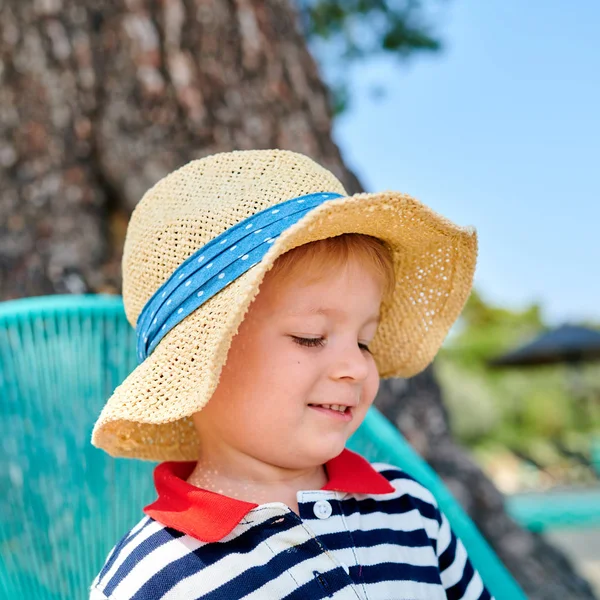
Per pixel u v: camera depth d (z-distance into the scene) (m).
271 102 1.79
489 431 12.27
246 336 0.89
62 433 1.32
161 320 0.89
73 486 1.29
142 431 1.03
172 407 0.83
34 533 1.24
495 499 1.90
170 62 1.72
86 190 1.68
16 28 1.71
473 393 12.57
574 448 9.84
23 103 1.69
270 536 0.86
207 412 0.94
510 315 18.69
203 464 0.98
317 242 0.92
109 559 0.92
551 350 9.66
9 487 1.25
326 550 0.86
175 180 0.99
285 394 0.88
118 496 1.31
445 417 1.97
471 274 1.09
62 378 1.35
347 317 0.92
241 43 1.78
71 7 1.73
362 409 0.98
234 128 1.72
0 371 1.32
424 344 1.17
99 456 1.33
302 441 0.89
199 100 1.71
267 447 0.90
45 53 1.71
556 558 2.03
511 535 1.87
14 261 1.60
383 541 0.94
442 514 1.10
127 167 1.67
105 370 1.38
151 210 0.98
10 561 1.20
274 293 0.89
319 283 0.90
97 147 1.70
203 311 0.85
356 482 0.97
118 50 1.73
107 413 0.86
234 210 0.90
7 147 1.66
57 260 1.61
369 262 0.96
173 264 0.91
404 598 0.90
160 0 1.75
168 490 0.93
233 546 0.85
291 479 0.96
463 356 15.16
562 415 12.59
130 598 0.84
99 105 1.71
